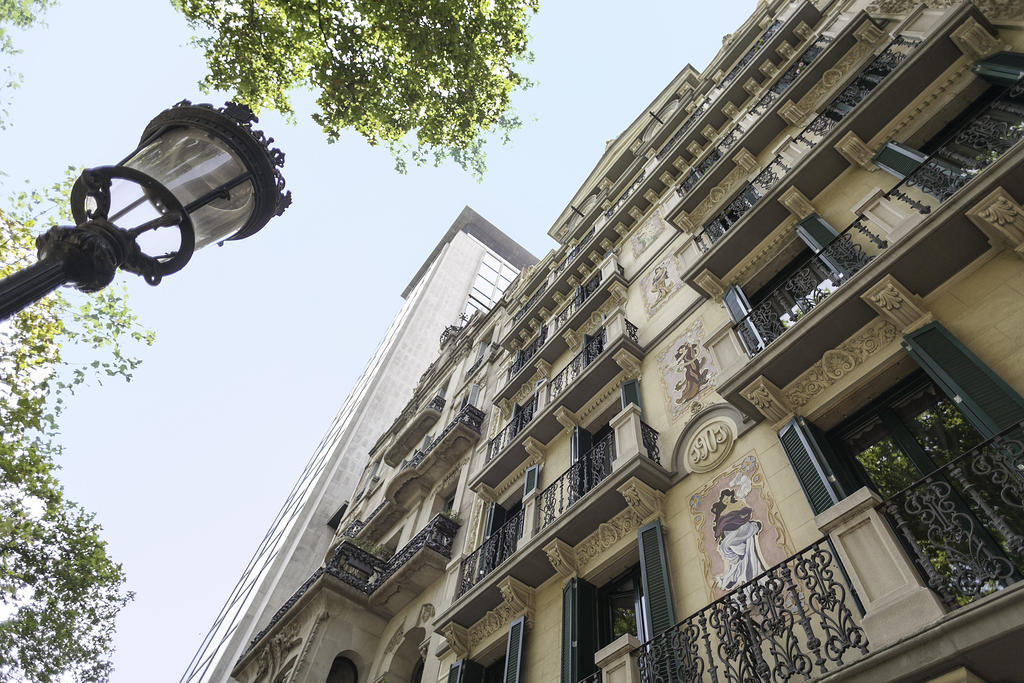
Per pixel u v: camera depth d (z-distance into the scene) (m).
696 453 8.85
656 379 11.16
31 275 3.36
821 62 11.86
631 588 8.73
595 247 18.61
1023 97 7.04
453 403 23.78
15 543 12.00
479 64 9.01
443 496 18.19
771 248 10.06
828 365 7.24
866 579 4.70
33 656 12.91
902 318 6.56
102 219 3.82
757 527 7.05
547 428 13.33
